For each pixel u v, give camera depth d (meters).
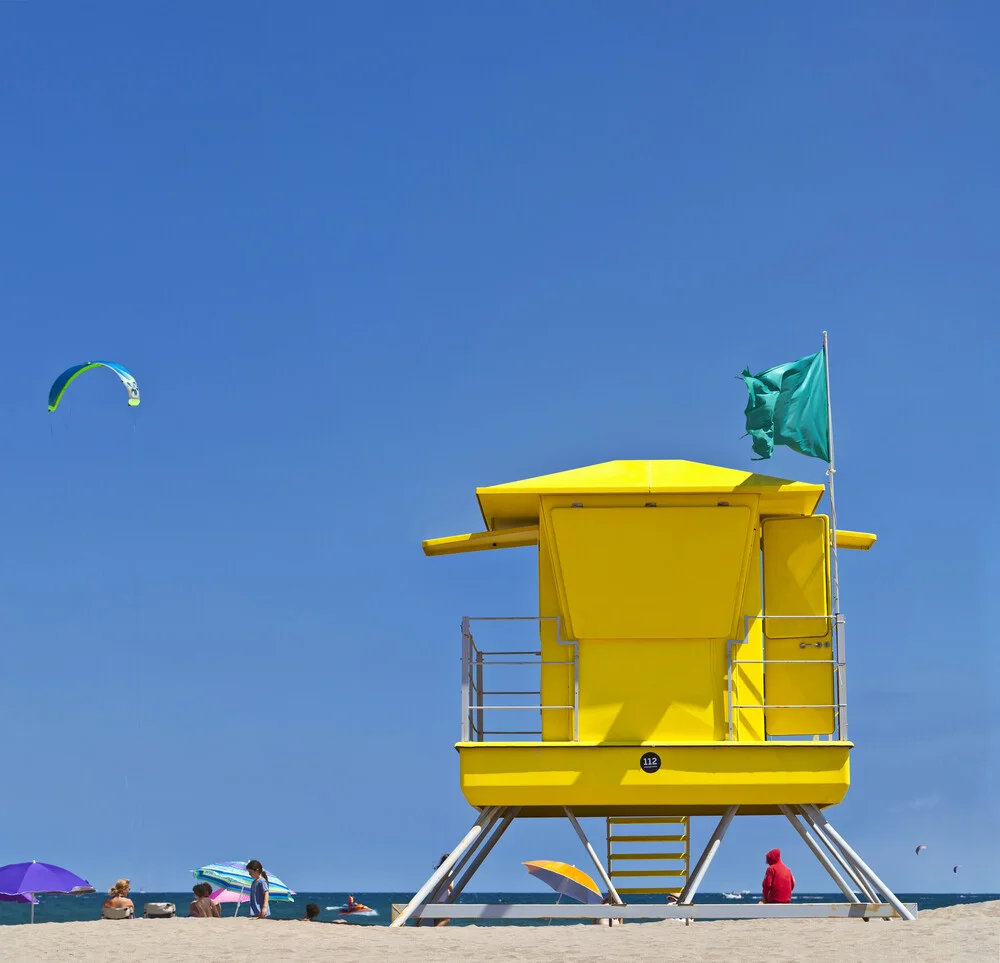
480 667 18.33
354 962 12.88
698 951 13.45
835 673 17.30
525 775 16.70
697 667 17.19
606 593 17.17
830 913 16.75
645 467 17.77
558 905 16.36
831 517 17.83
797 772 16.66
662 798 16.69
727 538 17.12
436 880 16.67
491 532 18.47
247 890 25.72
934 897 170.88
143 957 13.23
